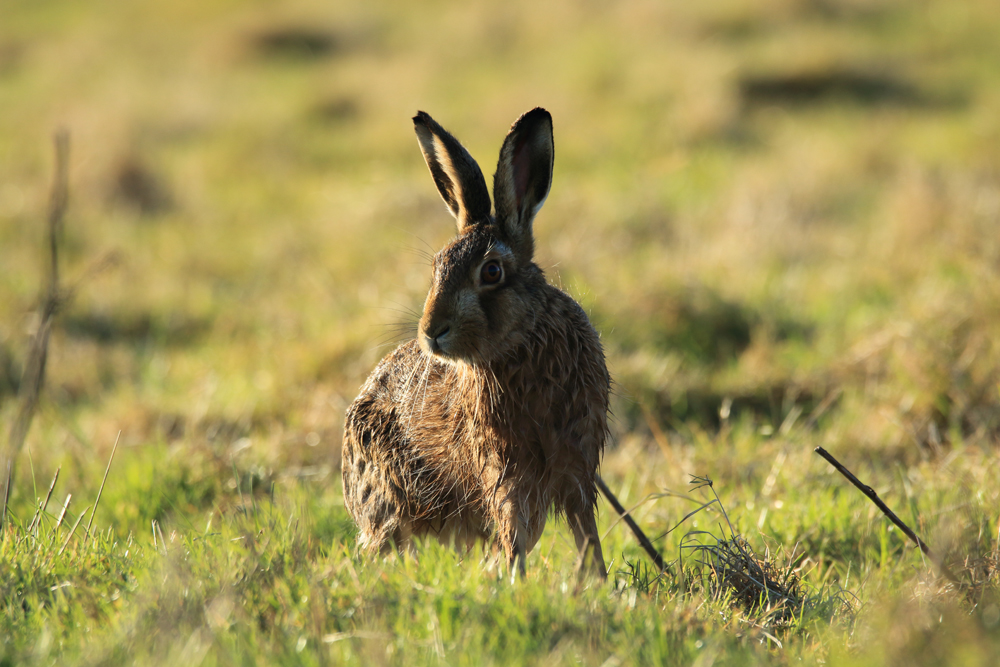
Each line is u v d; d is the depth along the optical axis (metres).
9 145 35.19
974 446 12.12
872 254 20.52
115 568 8.91
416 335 11.30
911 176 24.64
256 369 17.38
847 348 16.27
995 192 22.48
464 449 9.84
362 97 39.47
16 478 12.79
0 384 18.30
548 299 9.49
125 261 23.98
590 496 9.52
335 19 50.50
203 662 6.76
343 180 31.42
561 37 44.84
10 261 24.39
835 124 32.59
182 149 36.09
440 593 7.67
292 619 7.56
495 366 9.30
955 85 35.69
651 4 45.72
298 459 13.99
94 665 6.77
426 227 23.97
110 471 13.33
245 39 47.56
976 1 43.88
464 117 35.41
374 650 6.71
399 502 10.55
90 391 18.09
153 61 47.88
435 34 48.38
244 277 23.91
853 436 13.41
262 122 37.84
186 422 15.43
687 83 35.56
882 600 7.88
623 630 7.29
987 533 9.57
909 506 10.59
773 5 43.78
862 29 42.16
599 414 9.66
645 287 18.22
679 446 13.70
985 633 6.91
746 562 8.85
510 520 9.21
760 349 16.48
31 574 8.61
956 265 18.00
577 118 34.12
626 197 25.36
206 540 9.48
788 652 7.36
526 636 7.12
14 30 55.22
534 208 9.69
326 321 18.84
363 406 10.95
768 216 23.38
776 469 11.80
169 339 20.56
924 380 13.95
